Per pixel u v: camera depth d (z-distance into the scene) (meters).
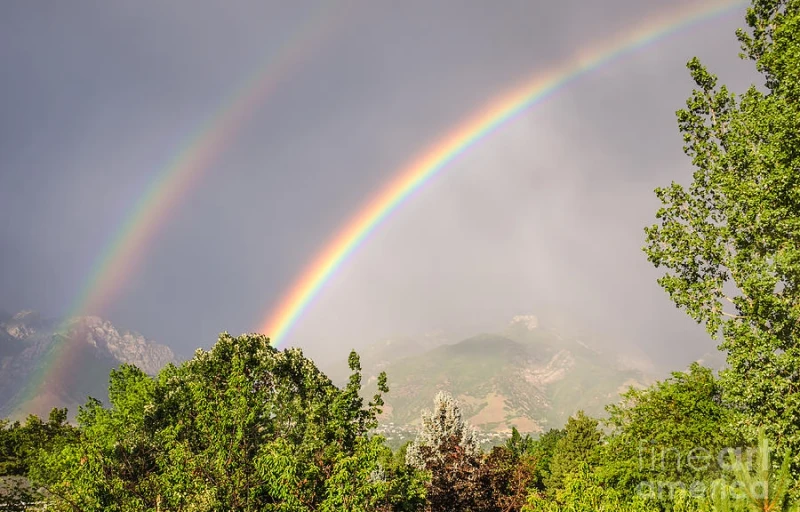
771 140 19.41
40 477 23.66
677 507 12.58
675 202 22.47
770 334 18.97
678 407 25.48
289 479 14.47
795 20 19.75
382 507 18.72
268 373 23.69
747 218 19.64
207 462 15.77
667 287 22.14
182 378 25.30
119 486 16.89
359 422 21.38
